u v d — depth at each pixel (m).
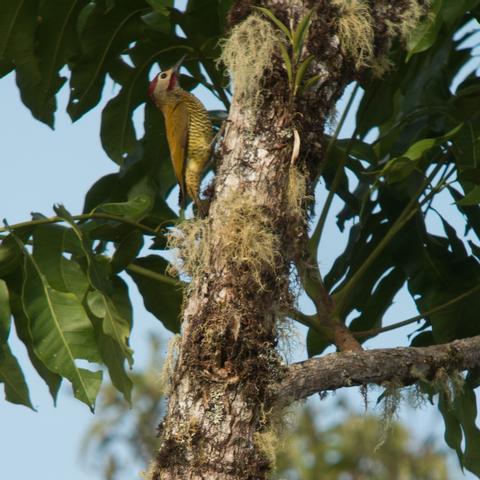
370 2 7.71
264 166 6.98
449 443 9.79
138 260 10.02
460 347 7.80
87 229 10.02
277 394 6.82
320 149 7.19
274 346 6.95
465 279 10.48
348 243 10.68
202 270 6.98
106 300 7.86
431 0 8.00
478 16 10.49
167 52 10.59
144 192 10.86
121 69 10.66
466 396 9.76
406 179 10.69
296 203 6.98
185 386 6.75
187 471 6.55
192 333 6.84
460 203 7.86
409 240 10.65
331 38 7.23
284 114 7.03
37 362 8.64
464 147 9.69
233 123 7.16
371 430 9.79
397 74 10.51
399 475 9.66
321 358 7.15
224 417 6.61
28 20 9.47
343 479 9.66
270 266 6.89
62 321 7.70
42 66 9.70
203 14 10.12
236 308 6.78
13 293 8.51
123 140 10.80
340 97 7.47
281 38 7.13
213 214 7.03
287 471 9.59
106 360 7.83
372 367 7.27
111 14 10.05
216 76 10.45
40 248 8.20
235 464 6.55
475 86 10.41
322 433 9.78
